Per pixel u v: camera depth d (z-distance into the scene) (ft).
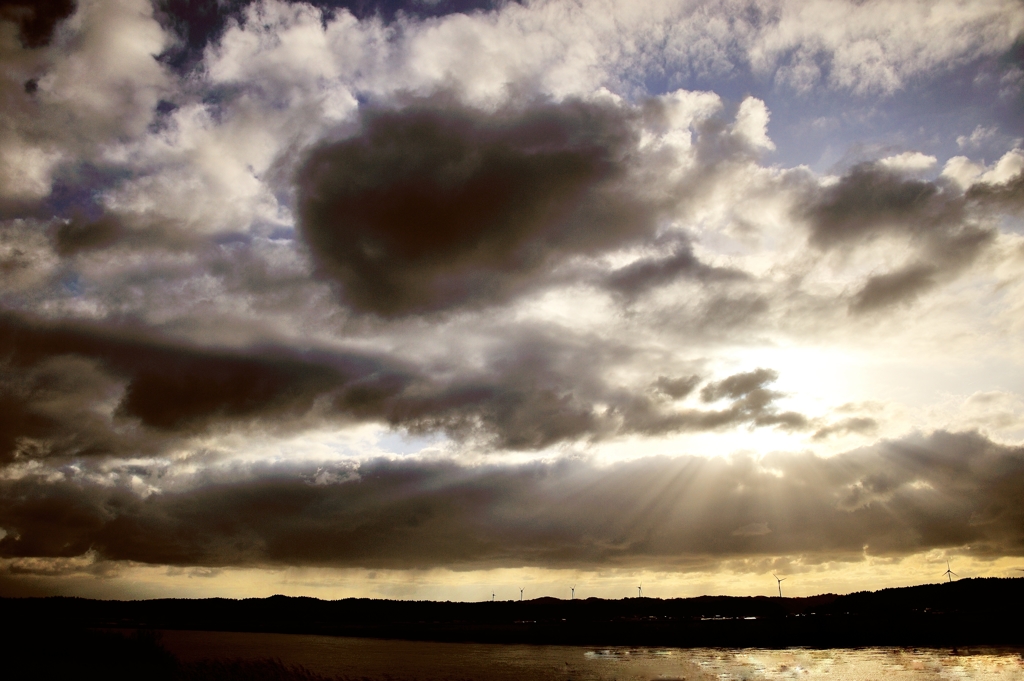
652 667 293.84
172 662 181.78
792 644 404.98
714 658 334.85
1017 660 273.95
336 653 380.78
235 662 251.80
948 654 306.14
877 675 240.53
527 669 290.56
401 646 458.50
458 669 290.15
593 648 426.92
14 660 153.07
